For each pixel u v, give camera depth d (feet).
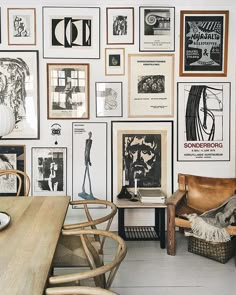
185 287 8.02
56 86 11.70
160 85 11.81
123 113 11.85
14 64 11.58
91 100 11.79
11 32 11.50
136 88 11.80
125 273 8.73
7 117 6.46
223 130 11.96
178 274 8.71
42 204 7.34
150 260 9.58
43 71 11.65
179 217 9.83
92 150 11.92
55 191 11.94
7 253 4.69
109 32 11.62
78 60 11.68
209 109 11.91
